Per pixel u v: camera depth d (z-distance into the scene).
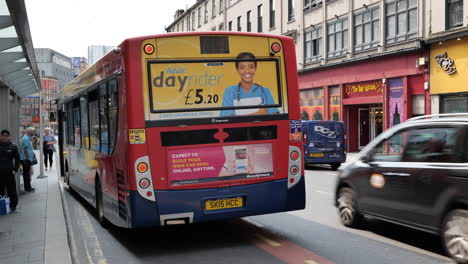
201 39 6.30
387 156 6.64
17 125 16.73
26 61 11.73
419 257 5.80
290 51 6.76
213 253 6.23
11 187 10.07
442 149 5.66
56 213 9.57
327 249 6.27
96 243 7.10
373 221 8.10
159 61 6.12
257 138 6.48
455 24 20.02
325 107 29.06
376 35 24.73
